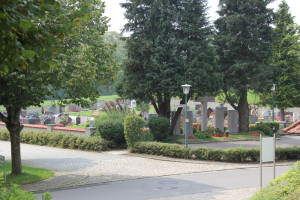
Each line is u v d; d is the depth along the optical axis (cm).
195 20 2895
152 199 1157
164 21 2862
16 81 1252
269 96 4166
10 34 439
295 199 737
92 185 1431
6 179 1488
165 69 2806
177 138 2988
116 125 2650
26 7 432
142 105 4594
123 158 2214
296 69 4219
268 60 3556
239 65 3288
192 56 2864
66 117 4534
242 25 3369
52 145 2889
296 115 4778
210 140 2989
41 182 1489
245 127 3550
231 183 1402
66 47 1457
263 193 883
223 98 3803
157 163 2008
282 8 4272
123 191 1295
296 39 4178
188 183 1424
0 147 2873
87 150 2625
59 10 469
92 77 1394
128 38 2931
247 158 2084
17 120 1580
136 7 2909
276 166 1880
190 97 3152
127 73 2970
